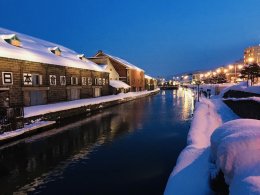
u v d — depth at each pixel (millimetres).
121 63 65750
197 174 8398
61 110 26938
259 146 5344
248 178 4309
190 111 33469
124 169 12438
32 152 15594
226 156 5582
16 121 19234
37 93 29047
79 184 10844
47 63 29938
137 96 60406
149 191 10031
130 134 20047
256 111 16188
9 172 12414
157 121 25766
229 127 6805
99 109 37125
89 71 42688
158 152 15094
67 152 15508
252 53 96812
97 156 14617
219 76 91000
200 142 12438
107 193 9930
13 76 25016
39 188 10562
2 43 26859
